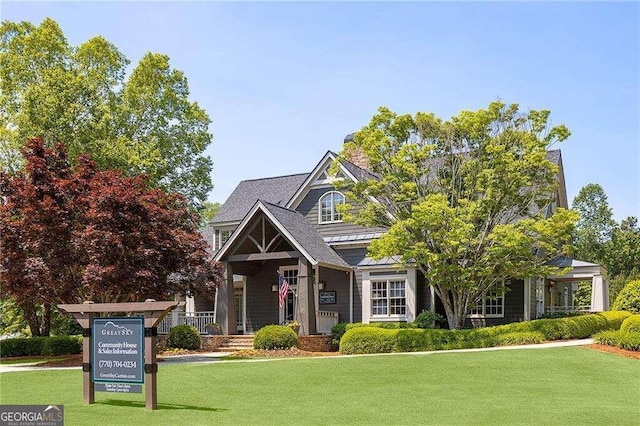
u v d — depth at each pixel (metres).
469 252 27.09
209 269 25.84
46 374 19.28
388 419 12.28
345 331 29.00
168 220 24.20
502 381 16.59
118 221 22.30
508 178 25.78
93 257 21.89
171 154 39.94
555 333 24.41
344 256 32.34
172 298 25.70
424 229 26.58
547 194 27.98
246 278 34.38
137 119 39.22
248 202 38.41
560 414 12.75
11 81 36.44
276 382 17.03
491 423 11.95
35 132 33.22
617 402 14.14
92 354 13.40
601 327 26.48
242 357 25.33
